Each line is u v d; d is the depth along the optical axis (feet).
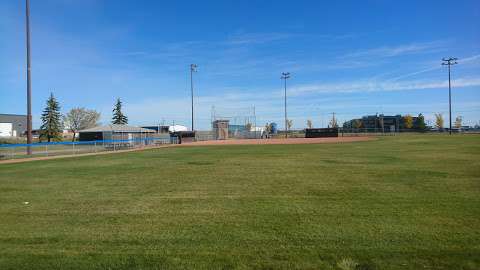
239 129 256.11
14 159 82.64
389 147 98.84
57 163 67.87
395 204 26.76
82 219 23.89
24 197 31.68
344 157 67.36
